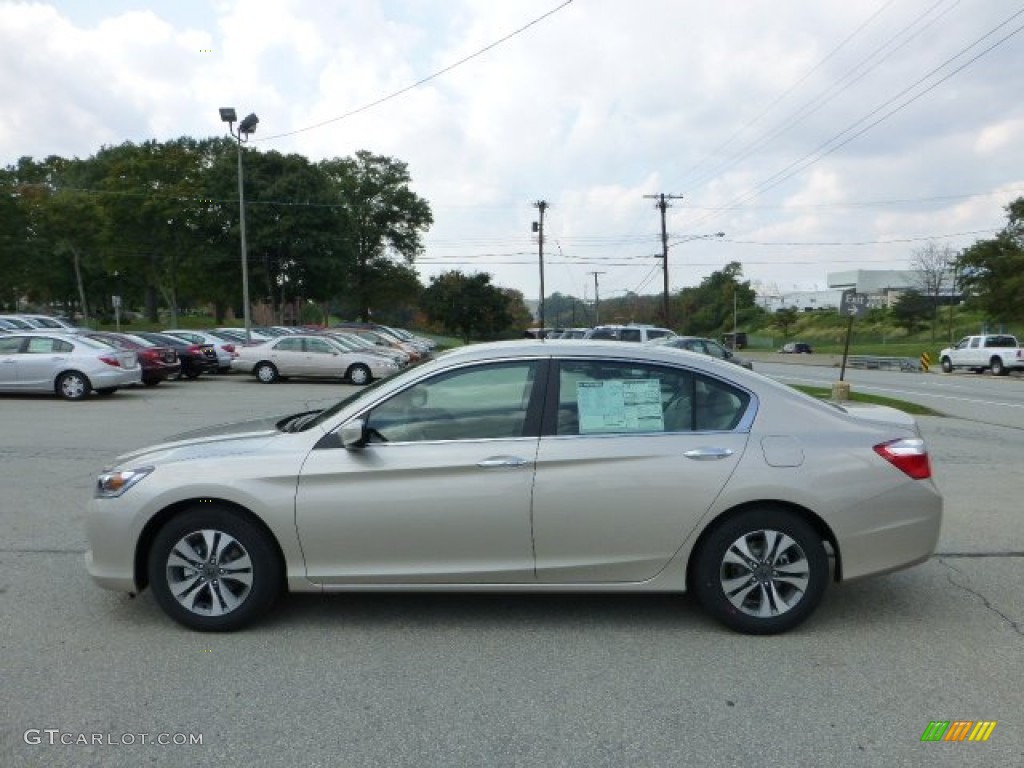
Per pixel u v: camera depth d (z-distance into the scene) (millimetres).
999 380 32688
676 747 3197
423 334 84000
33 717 3422
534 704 3545
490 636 4293
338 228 52875
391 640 4238
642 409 4359
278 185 49500
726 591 4277
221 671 3865
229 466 4277
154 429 12109
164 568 4305
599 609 4688
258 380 23250
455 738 3262
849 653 4078
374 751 3166
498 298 82938
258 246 49094
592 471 4223
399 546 4262
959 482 8484
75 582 5113
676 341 20656
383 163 74500
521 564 4270
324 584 4289
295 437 4398
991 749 3189
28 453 9891
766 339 91188
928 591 4996
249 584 4301
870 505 4246
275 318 52219
